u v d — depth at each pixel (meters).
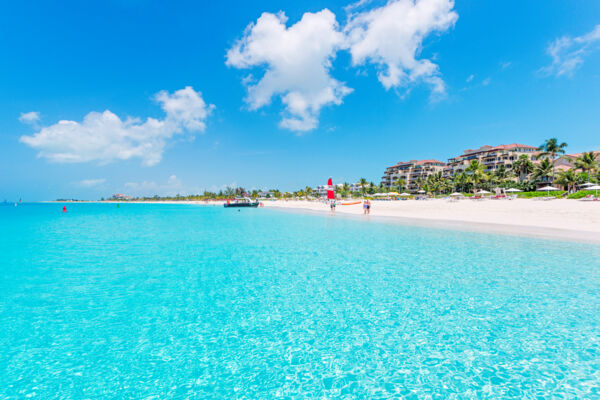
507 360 4.91
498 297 7.71
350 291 8.45
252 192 166.00
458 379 4.45
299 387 4.37
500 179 78.75
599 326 6.02
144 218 45.12
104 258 13.36
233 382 4.52
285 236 20.47
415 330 6.02
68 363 5.07
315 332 6.04
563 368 4.66
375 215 38.97
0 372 4.82
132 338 5.90
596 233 17.69
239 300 7.89
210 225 30.69
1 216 53.31
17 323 6.59
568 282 8.85
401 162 141.12
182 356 5.25
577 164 60.88
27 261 12.82
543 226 21.20
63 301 7.92
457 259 12.16
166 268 11.40
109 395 4.28
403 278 9.62
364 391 4.24
